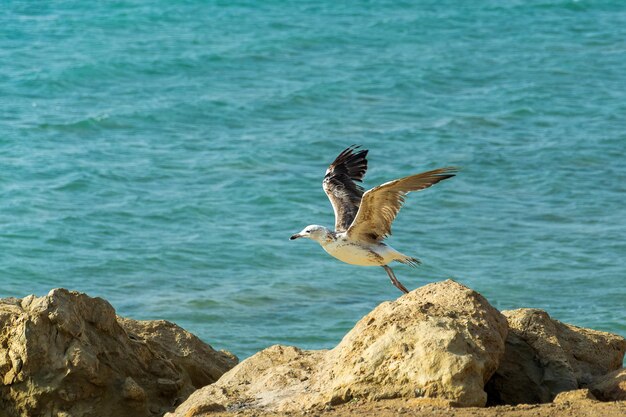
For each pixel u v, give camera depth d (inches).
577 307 978.7
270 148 1541.6
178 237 1195.9
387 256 623.5
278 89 1867.6
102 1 2475.4
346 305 999.0
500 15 2554.1
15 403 558.9
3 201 1279.5
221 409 523.5
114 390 574.6
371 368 506.9
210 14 2412.6
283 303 1000.9
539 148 1555.1
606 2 2691.9
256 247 1161.4
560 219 1262.3
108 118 1651.1
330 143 1578.5
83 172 1400.1
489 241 1184.8
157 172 1423.5
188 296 1018.1
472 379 494.6
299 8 2524.6
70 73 1889.8
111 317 597.0
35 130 1585.9
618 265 1096.8
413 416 468.4
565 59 2165.4
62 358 559.2
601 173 1444.4
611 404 491.8
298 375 568.1
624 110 1782.7
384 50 2193.7
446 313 531.5
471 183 1401.3
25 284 1048.8
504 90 1915.6
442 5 2630.4
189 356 649.0
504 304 995.3
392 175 1438.2
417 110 1780.3
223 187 1374.3
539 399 549.6
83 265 1102.4
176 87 1865.2
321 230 622.5
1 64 1935.3
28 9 2361.0
